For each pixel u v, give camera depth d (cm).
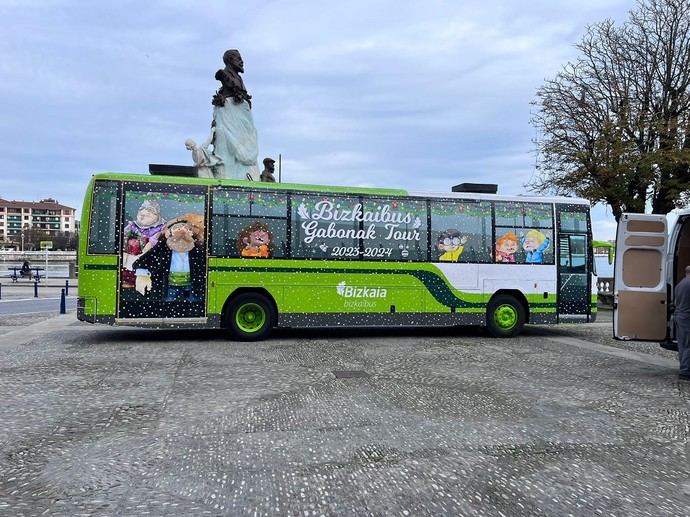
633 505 401
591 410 664
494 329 1347
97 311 1140
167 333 1355
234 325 1209
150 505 390
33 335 1307
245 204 1215
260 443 523
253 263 1213
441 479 443
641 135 2252
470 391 752
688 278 865
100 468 459
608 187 2238
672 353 1128
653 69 2286
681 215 938
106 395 706
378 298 1283
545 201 1388
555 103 2411
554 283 1379
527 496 413
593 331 1527
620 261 949
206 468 460
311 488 422
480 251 1342
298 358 1003
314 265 1248
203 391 733
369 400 692
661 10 2283
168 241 1173
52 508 385
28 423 584
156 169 1265
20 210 18188
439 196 1327
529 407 672
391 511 385
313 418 608
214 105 2256
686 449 529
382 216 1291
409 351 1105
